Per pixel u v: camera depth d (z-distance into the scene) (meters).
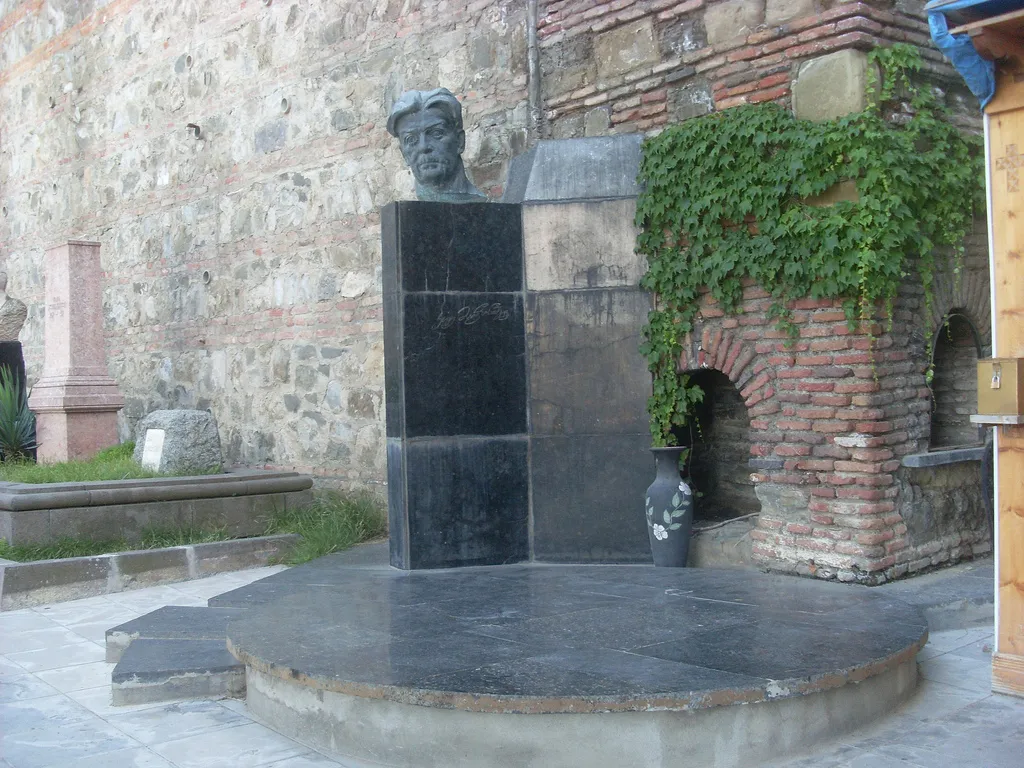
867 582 6.05
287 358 10.87
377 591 6.10
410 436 7.06
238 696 4.98
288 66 10.86
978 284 6.88
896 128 6.29
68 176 14.69
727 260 6.61
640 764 3.78
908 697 4.59
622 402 7.16
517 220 7.37
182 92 12.35
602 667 4.15
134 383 13.29
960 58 4.50
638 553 7.11
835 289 6.13
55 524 8.00
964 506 6.79
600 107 7.77
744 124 6.53
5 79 16.36
